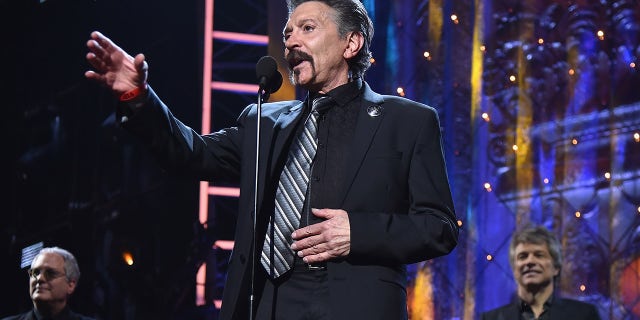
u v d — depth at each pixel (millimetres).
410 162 8484
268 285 8211
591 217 27234
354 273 7910
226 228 28625
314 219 8281
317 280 8102
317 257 7840
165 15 27531
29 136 27156
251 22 29969
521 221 27406
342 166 8453
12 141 27031
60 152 27031
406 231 7957
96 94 27188
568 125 27797
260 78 8914
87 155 26984
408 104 8812
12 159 26969
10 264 26672
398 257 7957
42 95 27109
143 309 25906
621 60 27672
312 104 8969
